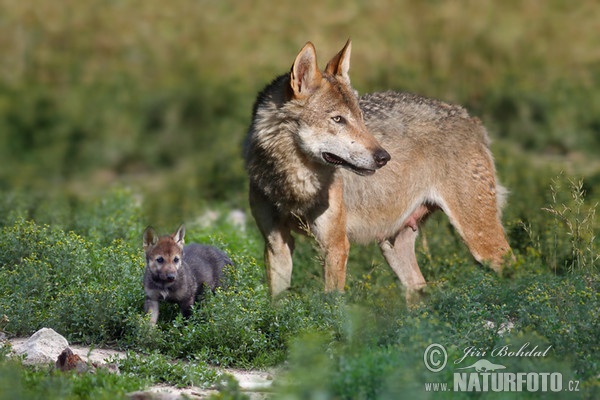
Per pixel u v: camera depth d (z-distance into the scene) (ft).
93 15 103.45
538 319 36.96
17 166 84.23
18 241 45.19
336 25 101.81
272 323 38.45
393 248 48.14
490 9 101.35
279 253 43.21
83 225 55.47
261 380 34.86
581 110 83.20
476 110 85.81
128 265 43.32
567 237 50.31
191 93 90.12
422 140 46.09
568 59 93.25
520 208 55.47
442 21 99.30
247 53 98.99
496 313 38.27
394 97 46.98
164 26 102.83
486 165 47.34
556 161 72.95
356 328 35.76
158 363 35.01
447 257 49.83
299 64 40.47
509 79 89.10
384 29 100.12
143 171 86.28
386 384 29.73
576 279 41.83
